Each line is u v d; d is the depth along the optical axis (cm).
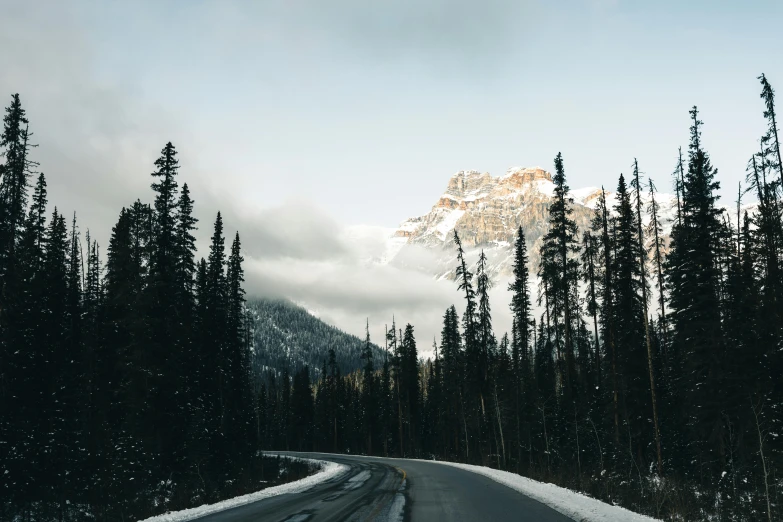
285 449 10694
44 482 2947
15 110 3145
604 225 3534
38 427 3064
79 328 3884
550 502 1405
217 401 4475
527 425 4581
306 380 9850
